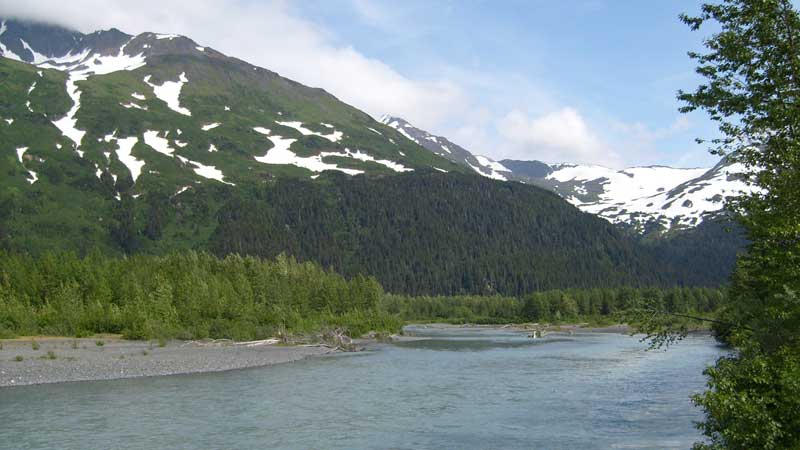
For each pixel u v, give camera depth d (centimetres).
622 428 3541
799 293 1689
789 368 1648
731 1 1800
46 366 5638
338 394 4678
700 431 3422
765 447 1611
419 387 5069
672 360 7144
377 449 3077
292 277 13550
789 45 1712
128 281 10638
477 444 3181
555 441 3247
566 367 6506
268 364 6744
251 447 3061
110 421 3578
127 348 7531
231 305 10175
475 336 12838
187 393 4600
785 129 1755
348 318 12200
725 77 1838
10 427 3388
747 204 1889
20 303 9450
